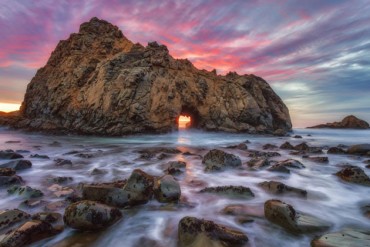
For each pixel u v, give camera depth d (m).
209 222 5.06
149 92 31.25
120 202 6.66
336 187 9.30
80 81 36.00
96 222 5.48
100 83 32.28
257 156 16.06
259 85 44.62
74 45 42.00
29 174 10.80
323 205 7.49
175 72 36.56
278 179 10.38
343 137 35.75
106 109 29.91
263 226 5.88
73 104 33.66
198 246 4.61
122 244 5.09
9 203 7.19
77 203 5.75
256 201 7.62
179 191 7.46
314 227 5.70
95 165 13.05
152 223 6.05
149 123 29.91
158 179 7.77
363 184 9.31
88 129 29.88
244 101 38.31
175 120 32.69
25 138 28.00
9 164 11.42
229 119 36.84
